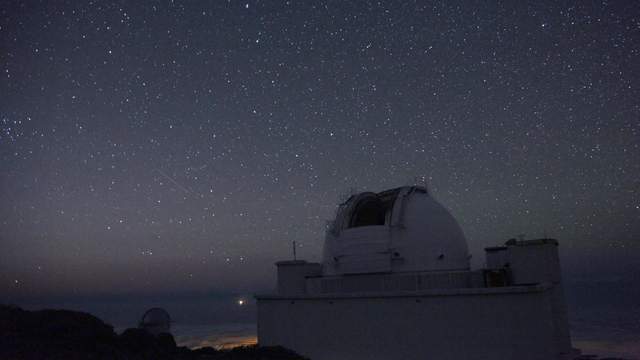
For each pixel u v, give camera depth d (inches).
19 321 423.8
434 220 772.6
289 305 760.3
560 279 714.8
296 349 739.4
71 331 410.0
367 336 687.1
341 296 714.8
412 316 660.1
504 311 607.8
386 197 824.9
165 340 458.3
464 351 621.0
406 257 734.5
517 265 729.0
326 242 838.5
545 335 583.5
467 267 785.6
